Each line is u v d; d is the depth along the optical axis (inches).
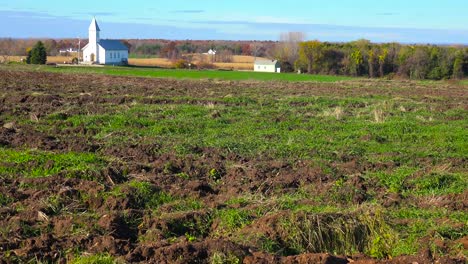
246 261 255.6
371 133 596.7
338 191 367.2
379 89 1352.1
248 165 444.1
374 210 319.3
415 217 321.4
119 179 394.6
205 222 316.2
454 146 540.1
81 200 344.8
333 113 735.1
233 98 890.1
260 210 328.5
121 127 602.2
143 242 286.8
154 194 359.3
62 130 570.3
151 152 484.4
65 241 274.2
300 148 506.6
